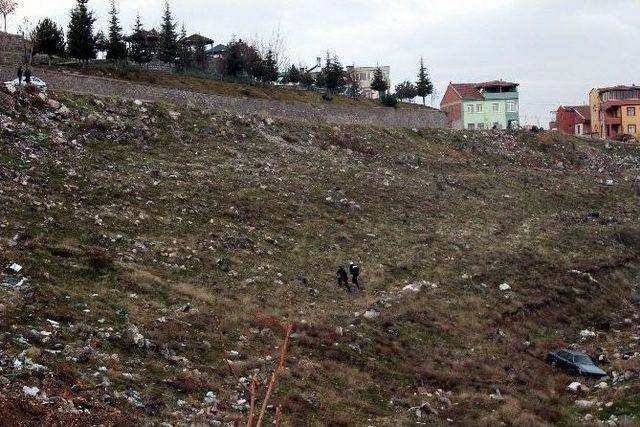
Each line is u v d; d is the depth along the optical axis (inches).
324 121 2647.6
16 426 483.8
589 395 957.2
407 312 1181.1
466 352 1078.4
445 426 752.3
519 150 3041.3
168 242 1189.1
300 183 1782.7
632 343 1218.0
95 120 1710.1
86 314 800.9
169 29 3307.1
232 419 631.2
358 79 5315.0
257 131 2175.2
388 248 1513.3
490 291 1389.0
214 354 804.0
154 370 708.0
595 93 4475.9
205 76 3152.1
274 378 198.7
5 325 695.1
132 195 1355.8
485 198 2177.7
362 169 2137.1
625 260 1806.1
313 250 1402.6
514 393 919.0
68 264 941.8
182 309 921.5
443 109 4330.7
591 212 2253.9
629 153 3358.8
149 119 1889.8
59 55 2878.9
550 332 1288.1
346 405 770.2
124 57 3006.9
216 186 1569.9
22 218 1053.2
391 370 938.1
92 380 633.0
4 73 1892.2
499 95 4074.8
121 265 1007.0
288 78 3981.3
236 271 1171.9
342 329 1033.5
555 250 1753.2
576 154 3169.3
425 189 2089.1
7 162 1270.9
